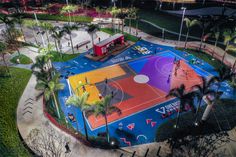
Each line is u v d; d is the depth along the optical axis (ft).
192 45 238.68
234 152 120.78
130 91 172.76
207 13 310.65
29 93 169.89
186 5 340.59
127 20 305.73
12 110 152.05
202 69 197.57
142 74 193.36
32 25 262.67
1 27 289.74
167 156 119.96
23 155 117.29
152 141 129.90
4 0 369.50
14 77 187.62
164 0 354.54
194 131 134.41
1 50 199.82
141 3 362.33
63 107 156.97
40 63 155.94
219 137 129.59
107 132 123.75
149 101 161.79
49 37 261.44
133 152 123.24
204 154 118.42
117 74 194.29
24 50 233.76
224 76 129.29
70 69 203.10
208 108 131.75
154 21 302.25
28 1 368.89
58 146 125.39
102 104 111.14
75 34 270.67
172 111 151.74
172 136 132.16
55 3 373.81
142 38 258.57
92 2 370.12
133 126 140.97
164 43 246.06
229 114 145.79
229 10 311.68
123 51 230.89
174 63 207.31
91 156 120.98
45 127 139.44
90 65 208.64
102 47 216.95
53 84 126.72
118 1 371.15
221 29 251.39
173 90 123.65
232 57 212.23
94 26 228.22
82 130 138.31
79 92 172.24
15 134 132.77
